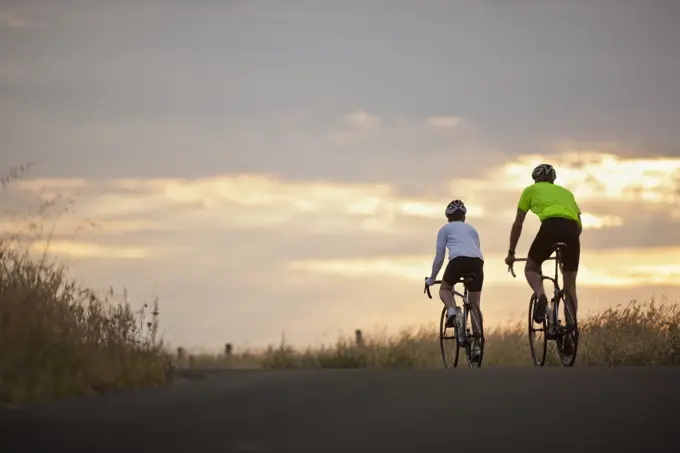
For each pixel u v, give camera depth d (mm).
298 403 17375
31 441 13648
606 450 12578
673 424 14406
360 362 44188
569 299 29719
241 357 59219
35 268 24938
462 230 33906
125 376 22453
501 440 13312
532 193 31188
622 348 34688
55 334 22453
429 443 13156
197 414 16188
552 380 19859
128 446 13195
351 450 12727
